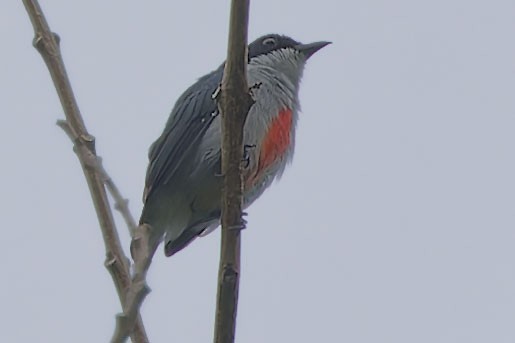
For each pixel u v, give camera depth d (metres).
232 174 6.80
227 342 6.67
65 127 7.24
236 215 6.80
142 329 6.65
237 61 6.61
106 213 6.93
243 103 6.70
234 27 6.51
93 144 7.21
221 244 6.81
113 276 6.71
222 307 6.69
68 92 7.35
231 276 6.70
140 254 5.83
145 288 5.59
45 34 7.48
